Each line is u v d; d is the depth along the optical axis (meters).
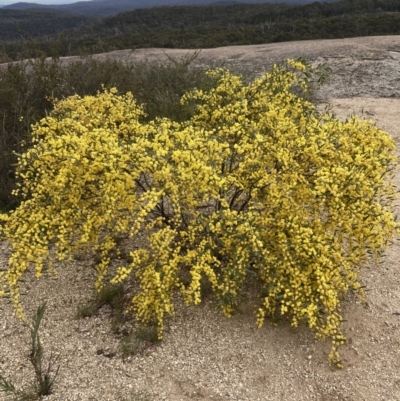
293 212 3.97
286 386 3.60
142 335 3.96
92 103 5.77
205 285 4.47
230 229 3.79
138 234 5.25
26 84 8.02
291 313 3.99
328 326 3.61
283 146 4.14
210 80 7.42
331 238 3.95
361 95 12.38
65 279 4.70
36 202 4.15
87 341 3.98
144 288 3.88
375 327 4.11
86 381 3.62
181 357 3.81
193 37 27.59
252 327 4.09
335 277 3.82
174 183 3.78
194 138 4.11
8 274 3.81
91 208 4.27
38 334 4.04
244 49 17.98
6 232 4.00
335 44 16.83
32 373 3.70
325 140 4.09
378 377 3.68
